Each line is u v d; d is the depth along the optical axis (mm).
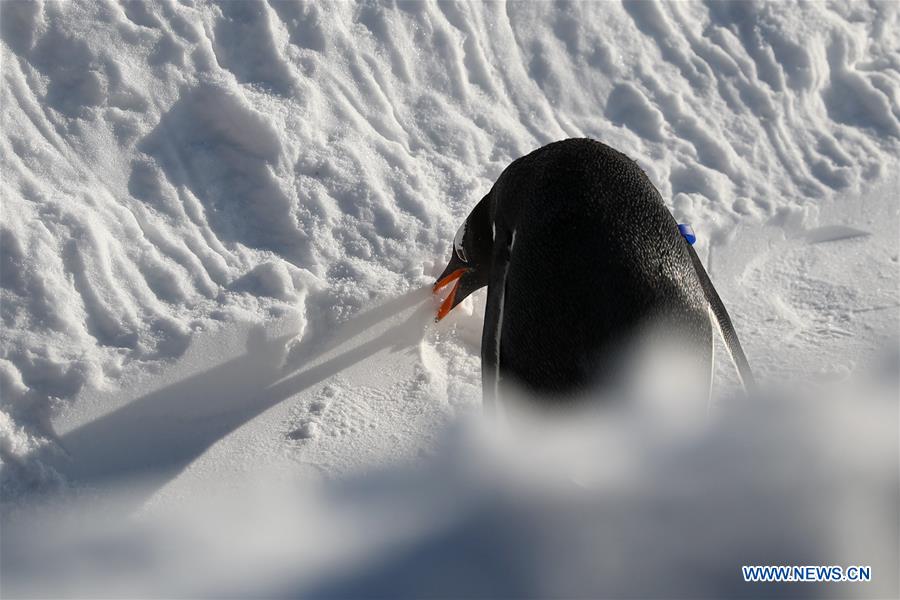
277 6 13516
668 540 8391
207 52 12773
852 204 14156
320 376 10820
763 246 13438
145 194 11742
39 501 9266
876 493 8859
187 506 9242
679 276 9000
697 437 8938
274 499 9281
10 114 11586
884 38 16812
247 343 10641
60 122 11805
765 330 11867
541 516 8844
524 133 14117
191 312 10773
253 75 13094
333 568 8289
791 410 10023
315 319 11273
